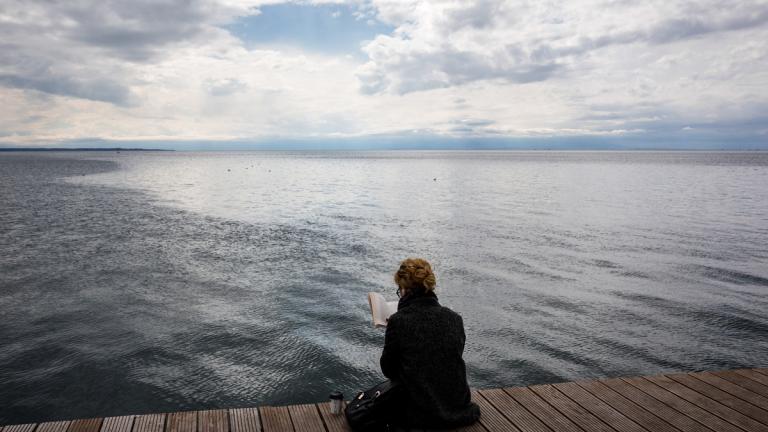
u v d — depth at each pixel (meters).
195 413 4.05
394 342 3.52
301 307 11.66
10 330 10.12
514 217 27.05
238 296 12.46
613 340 9.74
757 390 4.68
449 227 23.41
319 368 8.61
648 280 13.98
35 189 43.38
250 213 28.34
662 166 113.69
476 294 12.67
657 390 4.67
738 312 11.32
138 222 24.39
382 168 105.81
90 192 41.19
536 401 4.40
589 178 67.69
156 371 8.42
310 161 165.75
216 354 9.11
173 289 13.00
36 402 7.41
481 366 8.66
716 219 26.03
